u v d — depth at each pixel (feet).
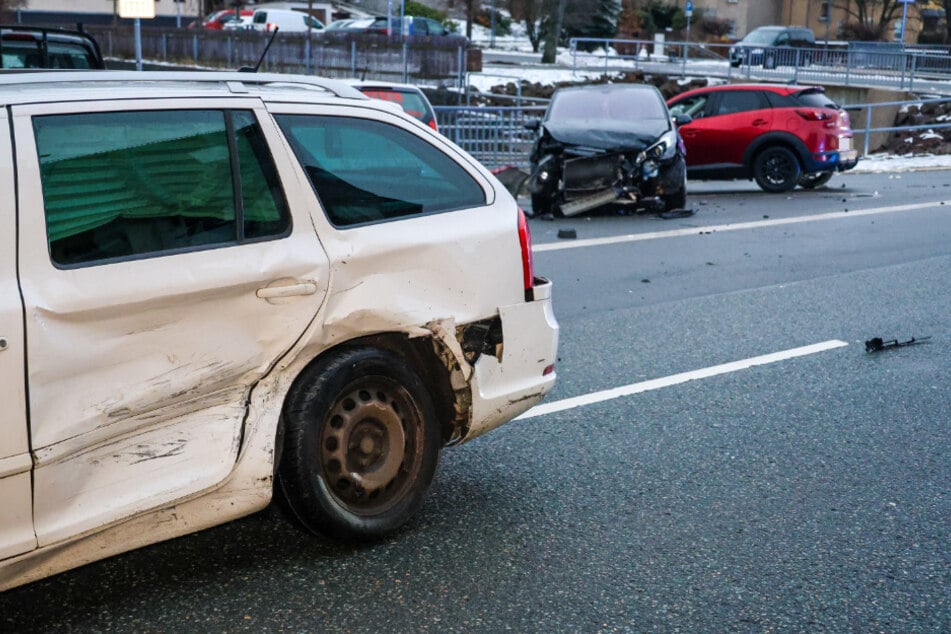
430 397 13.99
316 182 13.19
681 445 17.80
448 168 14.58
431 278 13.83
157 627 11.64
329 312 12.87
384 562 13.28
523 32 231.71
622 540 14.01
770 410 19.66
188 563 13.28
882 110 109.91
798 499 15.43
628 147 47.09
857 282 31.86
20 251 10.75
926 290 30.42
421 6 213.66
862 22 210.38
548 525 14.48
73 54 38.73
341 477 13.16
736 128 59.98
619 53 189.88
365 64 111.65
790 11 227.40
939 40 204.64
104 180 11.53
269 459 12.26
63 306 10.84
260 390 12.46
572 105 51.34
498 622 11.79
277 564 13.23
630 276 33.47
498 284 14.49
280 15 162.40
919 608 12.17
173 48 126.82
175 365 11.69
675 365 22.82
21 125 11.06
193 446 11.81
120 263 11.41
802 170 58.95
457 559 13.38
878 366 22.56
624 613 12.02
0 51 36.83
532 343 14.90
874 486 15.93
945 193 56.03
